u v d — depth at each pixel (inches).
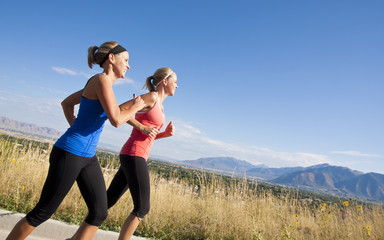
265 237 151.4
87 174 70.4
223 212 172.2
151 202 158.7
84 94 71.8
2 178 136.9
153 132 87.9
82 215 126.5
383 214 208.1
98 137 73.4
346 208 215.8
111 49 74.3
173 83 102.0
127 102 78.8
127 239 83.7
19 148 175.9
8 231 100.9
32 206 126.3
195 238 141.7
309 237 174.9
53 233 104.5
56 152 66.9
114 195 95.4
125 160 89.3
